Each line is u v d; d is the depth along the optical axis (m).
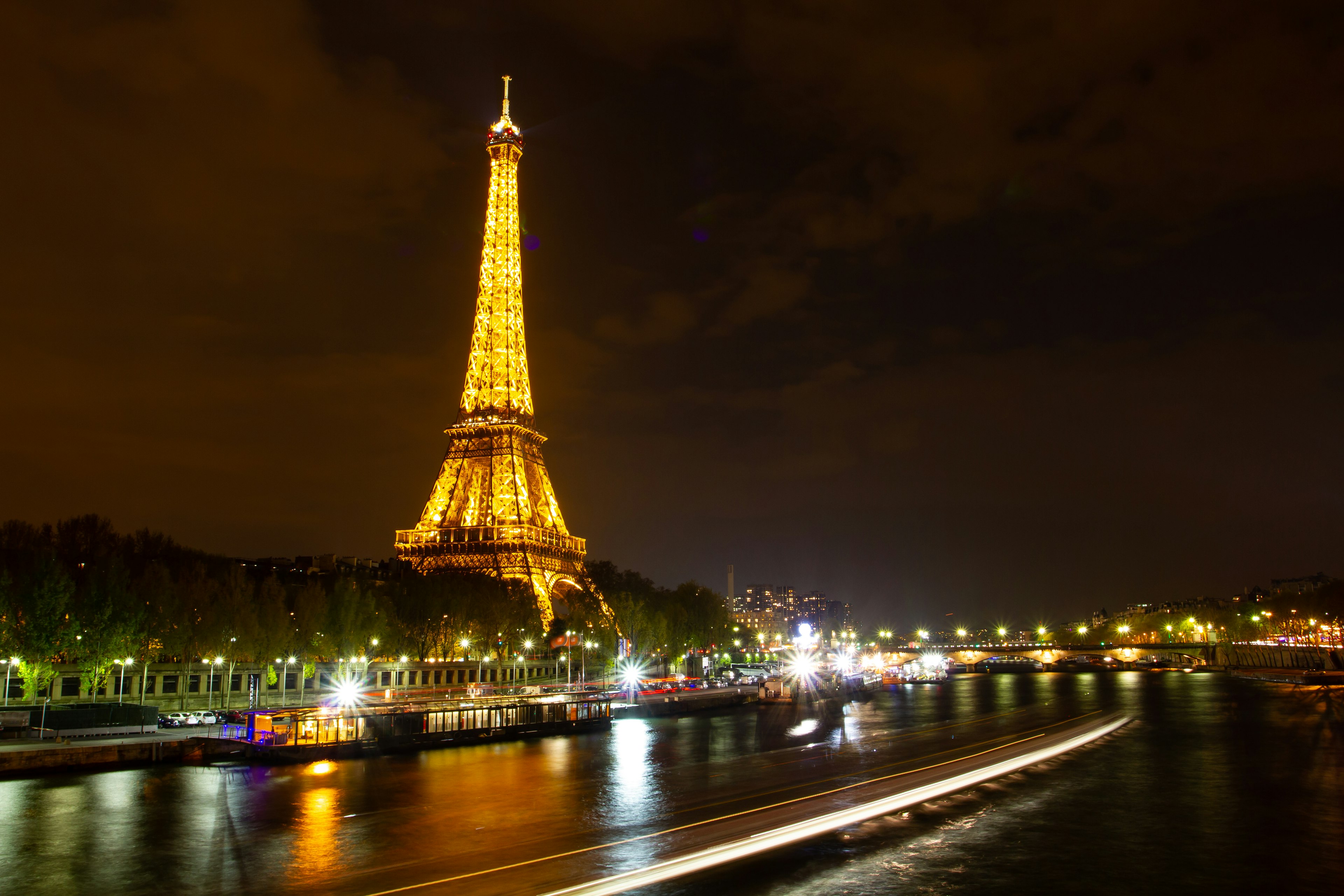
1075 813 92.00
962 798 99.38
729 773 115.44
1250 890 70.12
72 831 85.31
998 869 74.19
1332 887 70.56
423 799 99.88
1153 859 77.06
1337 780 109.06
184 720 144.75
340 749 128.25
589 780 111.25
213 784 107.88
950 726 169.12
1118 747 138.12
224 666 194.00
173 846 80.25
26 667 154.00
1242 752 132.00
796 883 70.62
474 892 66.56
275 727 126.62
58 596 153.12
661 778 112.38
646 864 73.56
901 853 78.19
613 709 189.88
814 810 91.56
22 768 110.12
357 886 68.81
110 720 132.25
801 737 154.75
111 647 157.00
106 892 68.94
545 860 74.69
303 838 82.88
